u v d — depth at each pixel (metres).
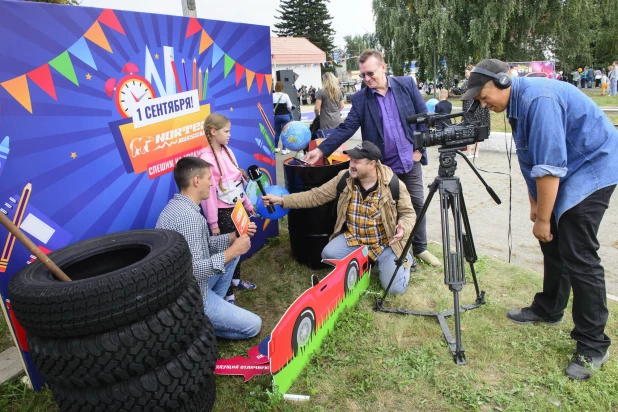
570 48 24.97
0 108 2.18
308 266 4.11
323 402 2.42
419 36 22.30
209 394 2.26
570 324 2.99
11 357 2.84
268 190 3.75
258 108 4.35
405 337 2.97
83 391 1.84
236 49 3.92
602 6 25.42
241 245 2.75
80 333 1.75
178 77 3.31
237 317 2.92
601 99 17.11
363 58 3.55
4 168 2.23
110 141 2.82
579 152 2.34
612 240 4.41
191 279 2.16
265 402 2.39
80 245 2.28
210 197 3.26
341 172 3.61
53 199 2.50
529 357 2.69
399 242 3.44
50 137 2.44
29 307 1.74
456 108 15.88
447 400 2.39
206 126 3.26
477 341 2.86
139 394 1.86
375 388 2.50
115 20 2.75
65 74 2.48
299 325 2.56
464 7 22.56
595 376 2.45
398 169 3.82
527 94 2.34
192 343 2.07
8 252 2.29
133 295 1.79
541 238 2.50
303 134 4.11
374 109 3.72
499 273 3.80
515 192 6.16
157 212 3.29
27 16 2.26
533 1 23.11
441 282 3.73
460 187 2.70
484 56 21.70
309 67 40.22
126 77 2.88
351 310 3.26
